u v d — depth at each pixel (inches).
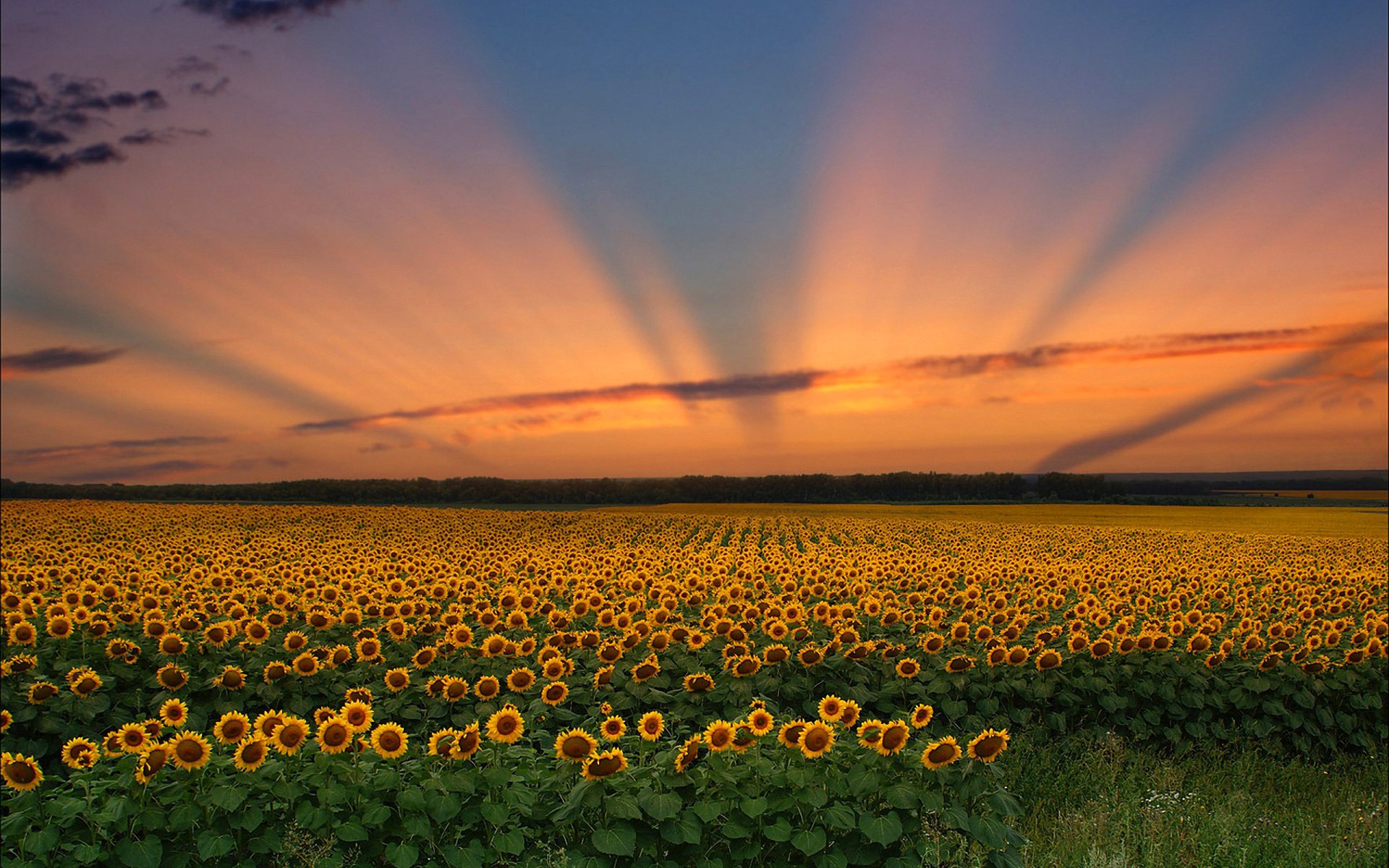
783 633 476.1
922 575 751.7
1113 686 462.9
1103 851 321.4
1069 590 758.5
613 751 254.5
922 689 441.7
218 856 228.7
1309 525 2564.0
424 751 271.9
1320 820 372.8
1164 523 2672.2
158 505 2755.9
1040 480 4320.9
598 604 554.9
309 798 249.6
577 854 242.2
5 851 226.1
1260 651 509.7
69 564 749.9
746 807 244.7
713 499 4357.8
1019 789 382.9
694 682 396.8
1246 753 445.1
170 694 409.1
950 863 256.7
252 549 1113.4
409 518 2224.4
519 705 395.5
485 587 661.3
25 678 392.5
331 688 429.7
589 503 4237.2
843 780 253.6
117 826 234.2
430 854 243.1
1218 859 321.1
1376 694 478.6
